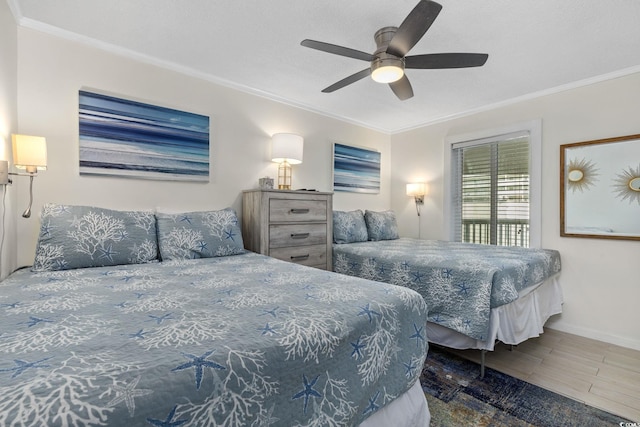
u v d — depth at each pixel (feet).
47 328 2.76
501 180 10.71
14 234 5.92
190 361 2.19
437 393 5.76
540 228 9.53
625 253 8.09
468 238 11.61
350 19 6.00
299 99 10.40
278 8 5.73
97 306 3.44
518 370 6.67
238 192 9.32
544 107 9.50
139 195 7.54
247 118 9.53
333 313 3.27
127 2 5.62
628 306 8.03
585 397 5.68
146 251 6.31
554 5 5.48
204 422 2.06
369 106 11.01
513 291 6.26
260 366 2.40
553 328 9.29
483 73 8.25
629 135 7.97
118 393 1.84
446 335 6.87
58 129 6.54
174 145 8.00
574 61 7.57
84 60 6.82
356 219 11.39
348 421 2.99
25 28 6.18
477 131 11.12
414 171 13.20
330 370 2.92
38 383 1.82
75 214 5.82
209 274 5.20
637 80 7.89
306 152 11.09
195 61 7.87
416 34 4.98
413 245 10.22
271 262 6.45
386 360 3.58
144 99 7.57
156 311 3.27
